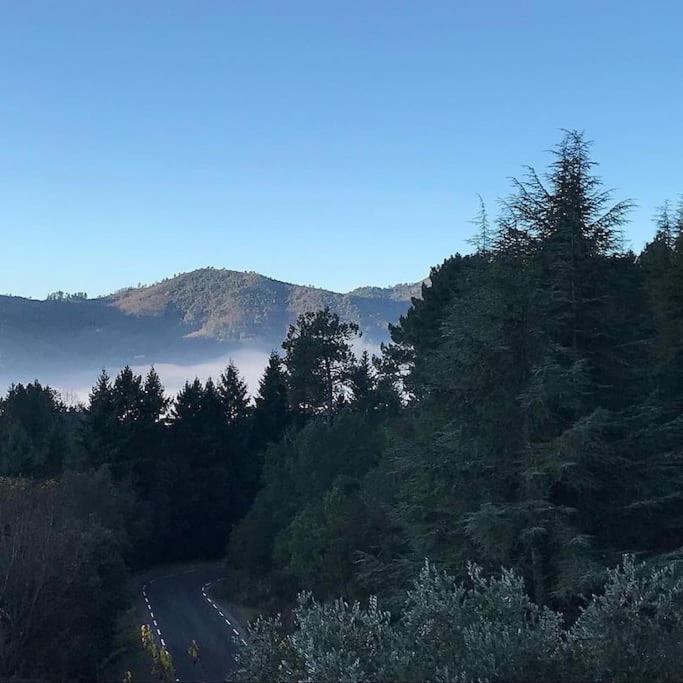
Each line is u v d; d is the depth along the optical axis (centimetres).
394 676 690
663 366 1875
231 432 6650
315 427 4688
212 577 5322
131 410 6119
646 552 1448
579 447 1445
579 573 1366
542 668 718
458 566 1534
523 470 1527
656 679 733
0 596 2102
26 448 5575
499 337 1597
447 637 740
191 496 6169
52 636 2202
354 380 6431
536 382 1507
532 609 809
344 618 763
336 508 3266
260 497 4966
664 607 766
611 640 743
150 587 4825
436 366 1698
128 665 2523
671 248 2545
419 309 3900
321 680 699
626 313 1739
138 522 5156
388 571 1778
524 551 1505
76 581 2298
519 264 1659
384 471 3105
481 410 1620
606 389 1644
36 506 2894
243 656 866
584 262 1672
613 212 1708
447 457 1652
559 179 1709
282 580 4084
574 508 1478
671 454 1555
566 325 1650
